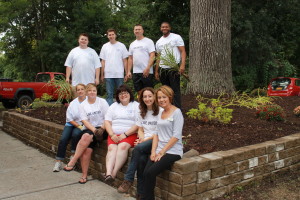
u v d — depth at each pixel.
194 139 4.36
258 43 16.20
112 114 4.12
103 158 4.21
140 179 3.39
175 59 5.30
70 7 21.38
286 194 3.50
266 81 18.66
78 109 4.60
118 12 27.02
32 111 8.02
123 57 5.90
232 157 3.48
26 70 23.27
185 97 7.99
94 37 19.88
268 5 16.84
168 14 16.41
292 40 21.02
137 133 3.93
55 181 4.18
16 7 20.06
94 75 5.86
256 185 3.76
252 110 6.60
